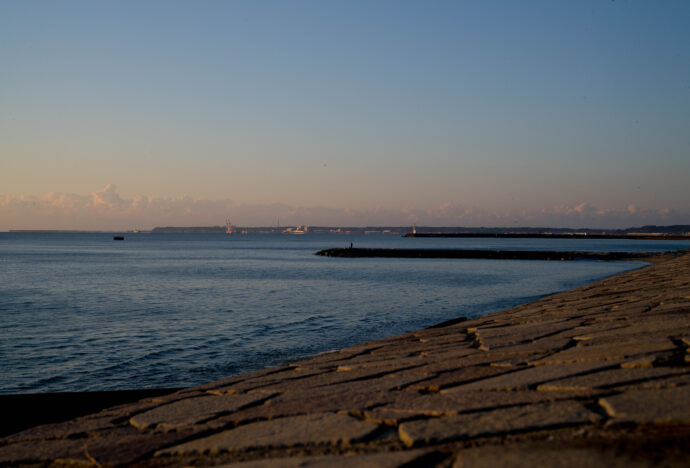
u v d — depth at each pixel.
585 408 3.32
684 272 22.11
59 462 3.46
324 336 14.97
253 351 12.92
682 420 2.87
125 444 3.68
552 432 2.96
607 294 15.68
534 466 2.44
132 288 30.78
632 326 7.27
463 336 9.16
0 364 11.72
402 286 32.44
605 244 177.50
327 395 4.68
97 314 19.59
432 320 18.00
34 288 30.69
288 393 5.00
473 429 3.11
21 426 5.85
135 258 75.81
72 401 6.93
